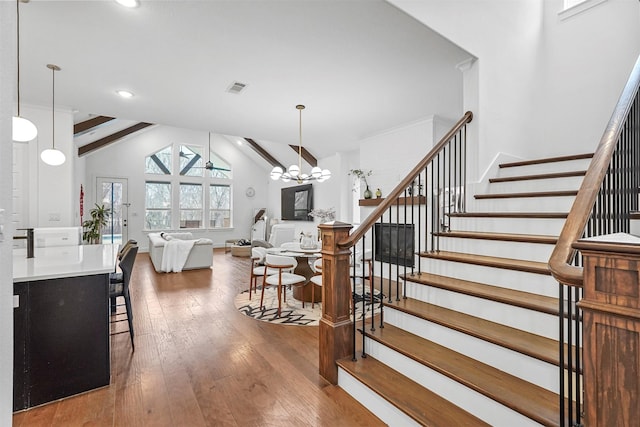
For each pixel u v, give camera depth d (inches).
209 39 111.6
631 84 72.0
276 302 164.6
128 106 176.9
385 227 202.2
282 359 100.1
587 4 138.4
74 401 78.2
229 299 169.6
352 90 156.9
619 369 29.6
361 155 252.1
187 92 157.5
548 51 149.2
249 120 205.8
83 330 82.7
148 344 111.2
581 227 43.6
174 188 389.7
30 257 105.0
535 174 120.1
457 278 95.0
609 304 30.2
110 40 111.3
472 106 122.1
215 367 94.9
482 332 70.6
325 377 88.2
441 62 129.3
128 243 163.5
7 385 40.4
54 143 173.2
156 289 190.7
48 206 169.6
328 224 86.6
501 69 128.3
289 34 109.3
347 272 88.4
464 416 61.6
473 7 117.9
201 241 257.9
